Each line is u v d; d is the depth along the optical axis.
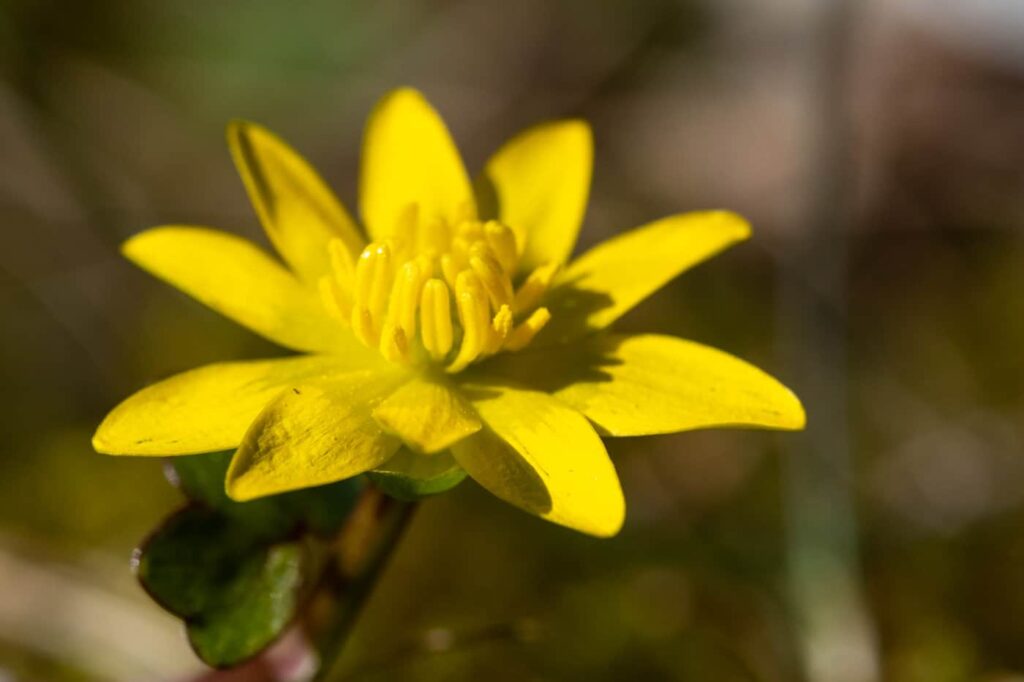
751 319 0.18
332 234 0.14
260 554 0.14
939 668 0.16
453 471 0.13
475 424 0.13
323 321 0.14
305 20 0.23
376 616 0.16
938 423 0.18
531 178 0.14
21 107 0.19
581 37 0.24
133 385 0.18
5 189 0.19
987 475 0.17
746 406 0.13
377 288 0.13
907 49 0.23
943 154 0.21
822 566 0.16
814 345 0.17
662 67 0.24
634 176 0.22
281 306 0.14
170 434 0.13
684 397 0.13
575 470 0.13
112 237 0.19
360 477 0.14
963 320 0.18
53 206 0.19
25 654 0.16
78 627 0.16
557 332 0.14
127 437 0.13
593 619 0.16
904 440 0.17
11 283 0.18
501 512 0.16
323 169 0.22
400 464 0.13
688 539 0.17
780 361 0.18
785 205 0.21
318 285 0.14
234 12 0.23
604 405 0.13
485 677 0.16
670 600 0.16
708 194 0.22
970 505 0.17
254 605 0.13
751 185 0.22
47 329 0.18
